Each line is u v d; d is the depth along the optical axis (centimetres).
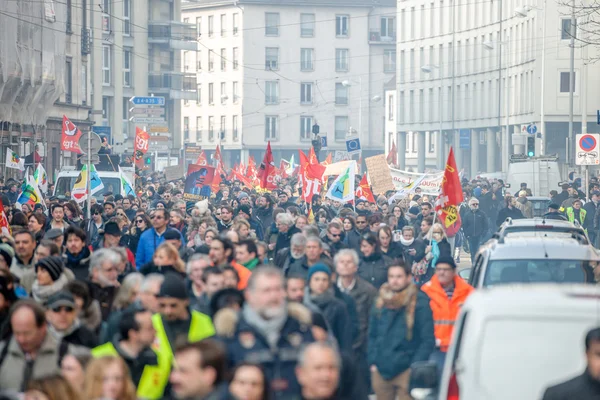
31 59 7019
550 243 1989
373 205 4266
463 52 14488
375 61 18175
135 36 12106
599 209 4862
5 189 5206
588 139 5009
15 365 1252
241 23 17700
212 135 18388
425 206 3575
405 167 16388
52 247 1836
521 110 12719
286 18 17838
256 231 3300
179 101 12975
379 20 18200
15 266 1920
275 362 1091
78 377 1155
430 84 15338
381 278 2088
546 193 7706
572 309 1016
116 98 11538
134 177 6088
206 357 975
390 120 17212
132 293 1476
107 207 3391
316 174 4153
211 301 1328
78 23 8806
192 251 2242
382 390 1638
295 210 3503
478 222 4612
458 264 4894
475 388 1016
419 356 1598
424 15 15412
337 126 18138
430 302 1703
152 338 1246
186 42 12575
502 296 1048
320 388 930
